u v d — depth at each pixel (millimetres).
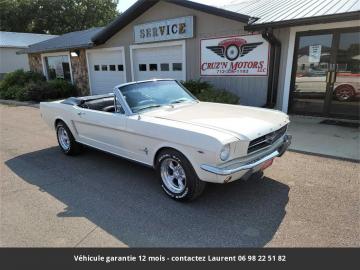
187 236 3021
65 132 5617
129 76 12859
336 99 7680
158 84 4887
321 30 7473
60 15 41625
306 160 4938
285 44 8062
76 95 16172
